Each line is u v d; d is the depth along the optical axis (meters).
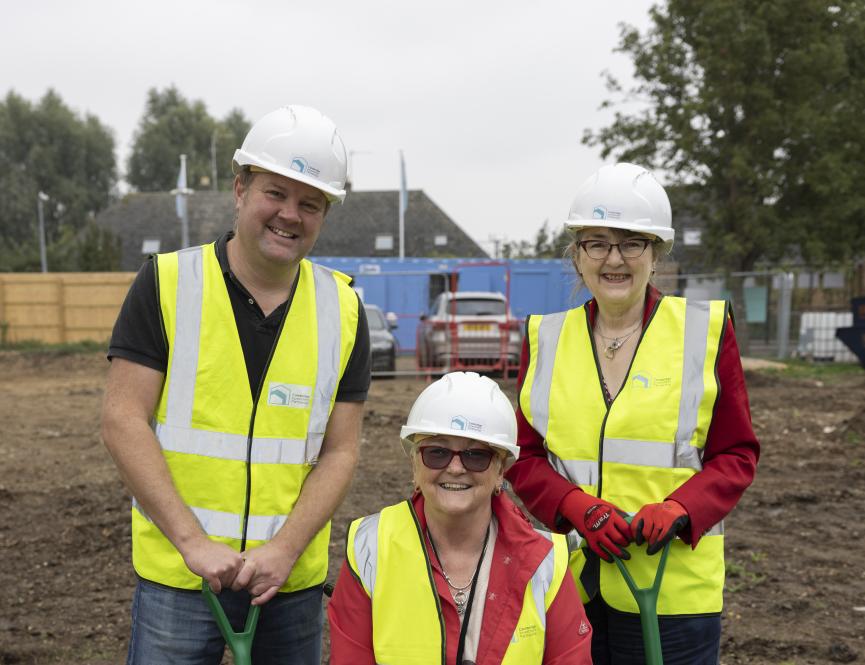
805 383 15.18
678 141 19.25
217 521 2.57
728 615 4.82
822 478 7.92
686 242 25.61
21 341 24.16
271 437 2.60
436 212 41.75
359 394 2.77
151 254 2.63
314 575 2.72
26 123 61.78
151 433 2.52
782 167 19.58
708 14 18.75
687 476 2.69
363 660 2.47
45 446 9.98
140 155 68.25
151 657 2.57
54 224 61.91
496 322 15.30
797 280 21.70
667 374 2.71
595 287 2.76
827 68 19.02
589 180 2.76
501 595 2.44
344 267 23.00
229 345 2.58
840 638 4.52
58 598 5.21
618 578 2.70
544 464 2.81
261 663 2.72
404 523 2.50
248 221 2.53
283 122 2.52
